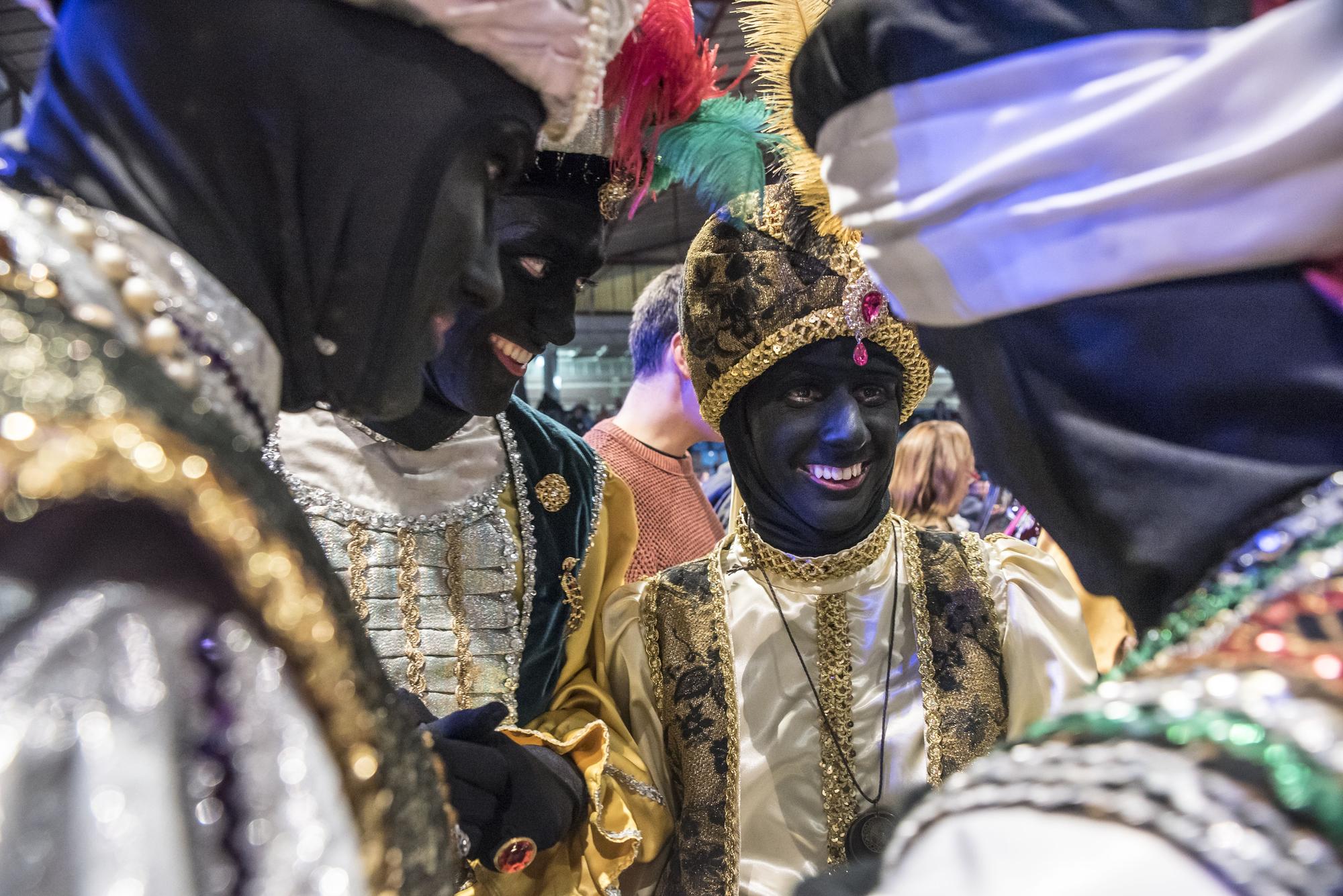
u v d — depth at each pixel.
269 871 0.32
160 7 0.43
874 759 1.13
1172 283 0.37
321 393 0.52
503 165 0.53
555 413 5.46
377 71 0.45
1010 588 1.19
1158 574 0.38
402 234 0.48
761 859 1.11
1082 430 0.40
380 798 0.39
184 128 0.43
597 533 1.17
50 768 0.29
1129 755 0.29
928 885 0.30
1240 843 0.26
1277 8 0.34
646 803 1.07
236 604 0.36
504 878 0.96
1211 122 0.35
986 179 0.39
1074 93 0.38
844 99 0.46
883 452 1.16
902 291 0.46
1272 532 0.34
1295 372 0.35
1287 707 0.28
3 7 2.09
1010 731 1.14
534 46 0.49
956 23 0.40
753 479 1.18
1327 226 0.34
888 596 1.18
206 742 0.33
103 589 0.33
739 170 0.94
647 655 1.18
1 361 0.33
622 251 10.39
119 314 0.38
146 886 0.28
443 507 1.04
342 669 0.39
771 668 1.16
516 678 1.03
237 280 0.45
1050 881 0.27
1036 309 0.40
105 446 0.33
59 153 0.44
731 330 1.13
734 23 3.64
